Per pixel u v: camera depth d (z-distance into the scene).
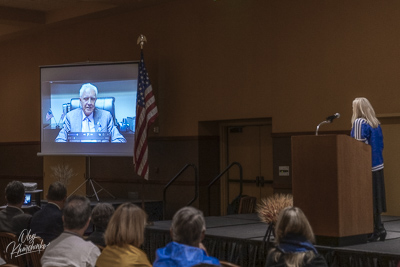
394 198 9.78
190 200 12.73
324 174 6.39
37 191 10.65
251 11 11.77
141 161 10.59
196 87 12.72
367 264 6.00
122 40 14.09
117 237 3.91
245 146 12.52
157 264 3.44
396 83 9.62
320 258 3.87
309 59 10.80
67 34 15.30
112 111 13.27
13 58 16.75
